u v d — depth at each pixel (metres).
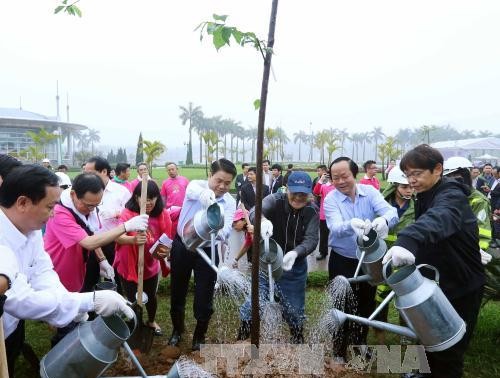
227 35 1.77
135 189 3.82
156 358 3.77
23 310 2.19
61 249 3.44
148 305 4.21
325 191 8.42
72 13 2.27
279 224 3.56
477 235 2.80
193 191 3.81
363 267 3.14
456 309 2.78
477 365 3.90
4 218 2.18
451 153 45.41
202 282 3.82
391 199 4.49
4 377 1.90
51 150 57.31
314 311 4.57
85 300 2.30
